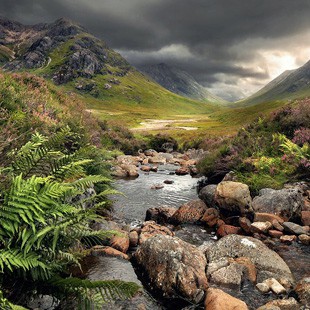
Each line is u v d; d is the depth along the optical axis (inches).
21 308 117.3
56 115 568.7
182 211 425.1
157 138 1545.3
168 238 277.9
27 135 325.1
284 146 568.7
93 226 328.5
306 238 339.6
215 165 673.6
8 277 155.0
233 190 411.5
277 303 216.4
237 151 676.1
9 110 432.8
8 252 140.8
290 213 399.9
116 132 1293.1
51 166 196.7
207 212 419.5
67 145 469.7
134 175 756.0
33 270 152.5
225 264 266.7
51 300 181.2
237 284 243.9
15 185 152.3
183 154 1317.7
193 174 817.5
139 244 326.3
